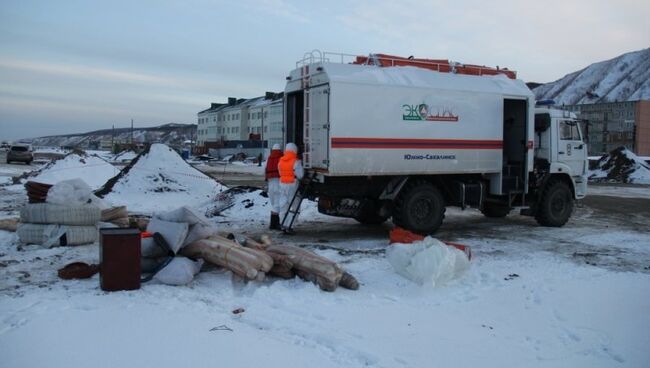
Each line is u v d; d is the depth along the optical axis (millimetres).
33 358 4180
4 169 32500
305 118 10273
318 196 10578
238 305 5777
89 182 18859
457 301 6230
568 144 12906
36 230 8492
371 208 11016
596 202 19984
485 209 14422
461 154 11031
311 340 4812
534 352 4785
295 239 10398
